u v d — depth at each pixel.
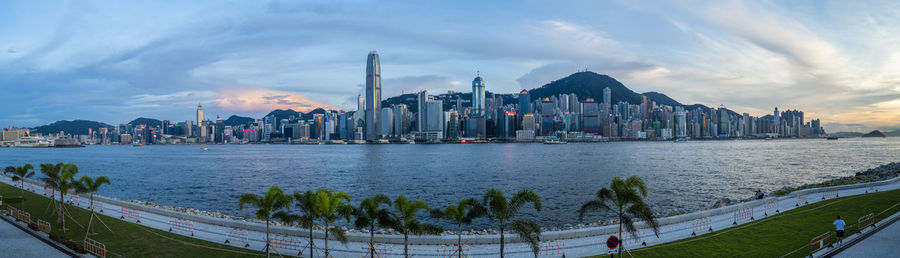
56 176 52.41
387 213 32.91
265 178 145.88
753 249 36.22
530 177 142.38
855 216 47.22
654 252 35.78
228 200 94.62
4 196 67.38
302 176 153.00
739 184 117.88
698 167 176.25
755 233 41.31
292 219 33.56
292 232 42.41
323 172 169.38
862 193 63.50
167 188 117.25
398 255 36.06
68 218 50.00
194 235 42.34
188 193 106.88
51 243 39.12
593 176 143.38
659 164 195.88
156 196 101.44
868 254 34.12
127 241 39.94
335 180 138.75
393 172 167.25
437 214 33.16
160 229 44.62
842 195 62.47
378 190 112.88
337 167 196.75
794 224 44.50
